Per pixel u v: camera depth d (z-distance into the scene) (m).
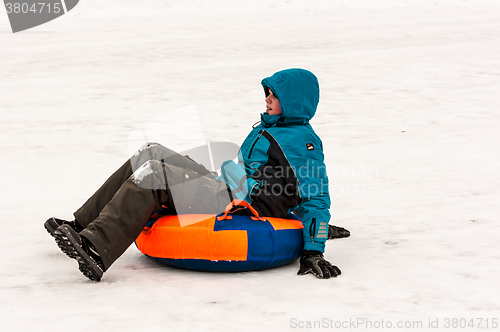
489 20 52.38
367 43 40.53
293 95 7.09
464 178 11.87
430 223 8.88
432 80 27.33
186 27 52.59
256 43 41.25
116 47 40.53
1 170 13.08
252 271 6.92
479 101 22.36
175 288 6.20
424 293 5.98
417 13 60.38
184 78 28.56
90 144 15.93
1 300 5.80
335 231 8.28
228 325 5.18
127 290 6.13
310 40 42.38
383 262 7.09
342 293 6.02
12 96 24.61
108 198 6.87
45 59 35.69
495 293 5.95
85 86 26.88
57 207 10.02
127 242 6.27
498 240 7.86
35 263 7.09
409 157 14.09
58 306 5.62
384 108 21.41
